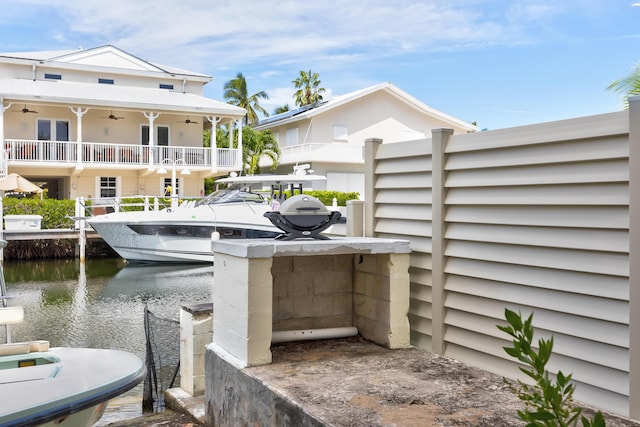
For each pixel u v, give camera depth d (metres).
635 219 2.75
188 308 5.20
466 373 3.57
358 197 27.58
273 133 35.03
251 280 3.74
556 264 3.20
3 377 3.73
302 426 2.99
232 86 51.34
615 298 2.90
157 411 5.42
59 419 3.44
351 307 4.66
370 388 3.30
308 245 3.87
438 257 3.98
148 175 26.11
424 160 4.15
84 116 25.55
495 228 3.59
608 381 2.96
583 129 3.03
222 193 19.02
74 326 9.92
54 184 28.00
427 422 2.80
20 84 24.58
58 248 22.53
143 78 28.91
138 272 17.45
